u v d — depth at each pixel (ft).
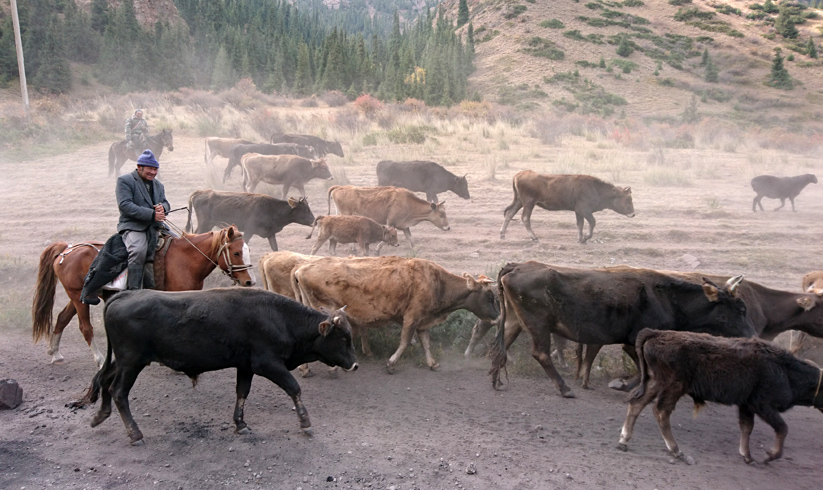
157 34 218.79
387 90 205.26
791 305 24.91
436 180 49.57
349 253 40.91
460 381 25.26
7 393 21.54
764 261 37.91
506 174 61.93
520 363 26.71
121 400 19.07
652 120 168.55
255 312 19.60
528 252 40.22
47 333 25.91
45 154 71.97
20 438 19.57
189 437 19.85
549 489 17.19
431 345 28.43
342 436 20.08
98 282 22.47
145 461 18.35
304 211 38.06
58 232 44.65
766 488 17.67
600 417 22.20
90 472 17.74
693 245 41.32
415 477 17.63
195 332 19.04
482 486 17.24
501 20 276.82
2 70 180.45
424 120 100.53
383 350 27.84
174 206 50.75
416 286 25.16
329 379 25.20
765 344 18.74
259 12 331.57
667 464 18.89
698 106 187.52
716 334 22.98
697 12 291.17
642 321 22.85
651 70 223.30
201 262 24.99
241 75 214.28
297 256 27.27
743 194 55.01
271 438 19.84
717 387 18.66
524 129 96.27
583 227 45.57
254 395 23.31
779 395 18.38
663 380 19.15
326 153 71.26
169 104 125.18
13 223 46.98
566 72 213.05
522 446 19.66
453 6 376.48
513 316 25.05
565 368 26.73
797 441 20.99
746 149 86.33
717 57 246.68
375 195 41.47
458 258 39.42
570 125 102.58
